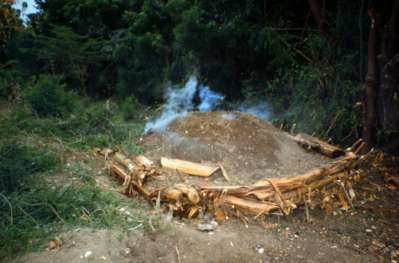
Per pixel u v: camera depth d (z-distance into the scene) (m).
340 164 3.46
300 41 5.61
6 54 10.29
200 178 3.35
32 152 3.74
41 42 8.89
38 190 2.95
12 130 4.52
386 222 3.13
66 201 2.82
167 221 2.72
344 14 4.99
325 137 4.84
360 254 2.66
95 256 2.32
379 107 4.73
